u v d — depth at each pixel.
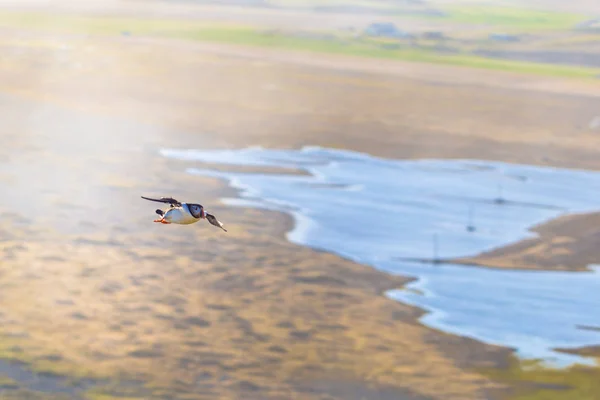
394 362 52.47
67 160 92.81
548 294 63.72
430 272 66.94
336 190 87.81
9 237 68.12
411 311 59.56
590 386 50.78
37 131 105.25
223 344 53.22
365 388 49.59
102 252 66.31
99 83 135.12
